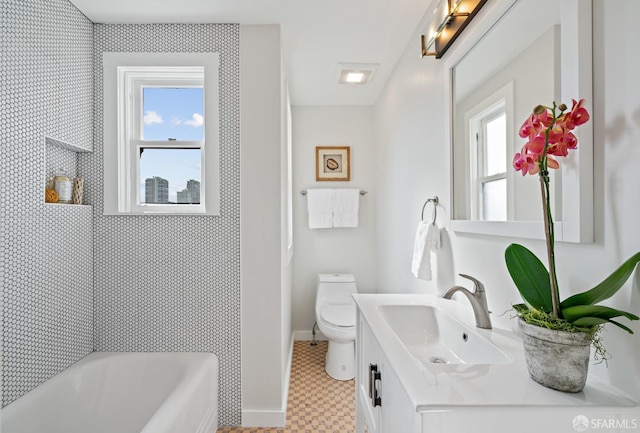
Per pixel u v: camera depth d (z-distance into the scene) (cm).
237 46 191
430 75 170
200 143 202
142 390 174
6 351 135
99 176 189
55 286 160
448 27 142
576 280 79
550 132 69
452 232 146
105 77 189
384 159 275
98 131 189
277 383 192
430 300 147
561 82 79
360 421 153
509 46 102
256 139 192
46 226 155
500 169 107
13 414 130
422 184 183
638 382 65
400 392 83
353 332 237
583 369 67
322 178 321
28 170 144
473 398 66
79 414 160
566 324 67
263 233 193
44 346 154
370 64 236
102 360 176
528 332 73
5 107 132
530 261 78
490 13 108
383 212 280
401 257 226
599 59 72
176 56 190
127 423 169
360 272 322
